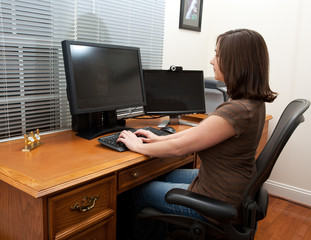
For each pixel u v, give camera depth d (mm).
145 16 2133
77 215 1059
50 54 1574
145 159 1249
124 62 1648
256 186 1045
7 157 1188
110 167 1124
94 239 1161
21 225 1042
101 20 1825
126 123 1905
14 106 1451
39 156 1212
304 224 2162
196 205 1018
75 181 989
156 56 2307
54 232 978
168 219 1151
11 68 1410
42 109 1597
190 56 2635
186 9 2453
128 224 1734
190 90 1968
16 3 1374
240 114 1034
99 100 1507
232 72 1086
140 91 1756
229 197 1097
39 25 1488
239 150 1079
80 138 1508
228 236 1045
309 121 2355
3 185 1091
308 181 2439
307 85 2326
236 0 2574
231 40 1092
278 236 2002
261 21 2475
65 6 1597
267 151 1219
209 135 1055
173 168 1563
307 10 2250
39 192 893
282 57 2412
